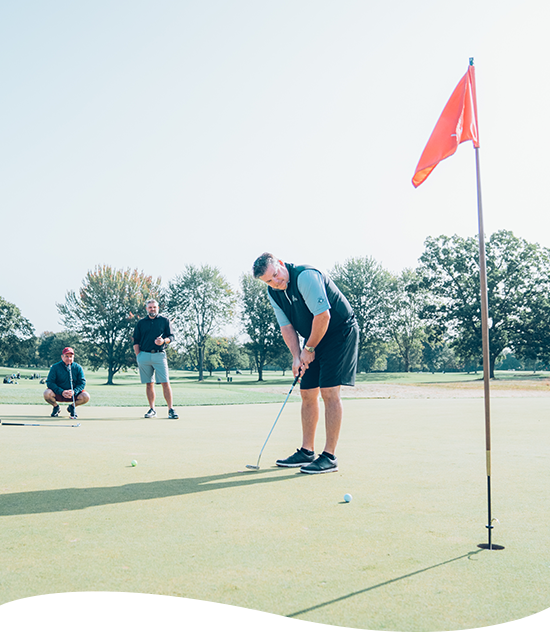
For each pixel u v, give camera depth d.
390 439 5.46
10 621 1.47
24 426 6.59
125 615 1.51
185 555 2.01
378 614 1.52
